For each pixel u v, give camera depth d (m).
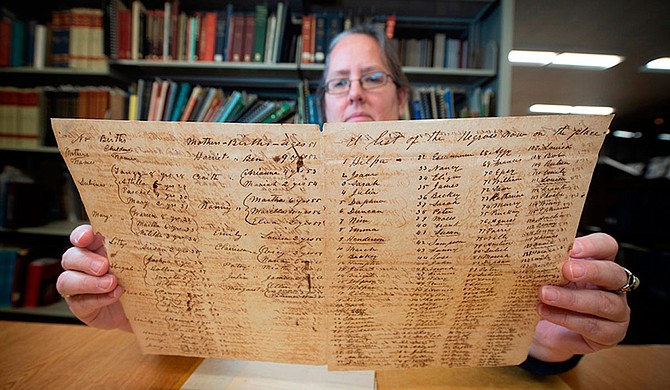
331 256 0.31
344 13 1.54
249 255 0.31
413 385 0.39
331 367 0.37
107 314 0.40
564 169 0.27
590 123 0.26
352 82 0.97
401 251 0.30
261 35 1.36
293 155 0.27
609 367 0.45
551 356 0.40
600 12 1.84
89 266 0.33
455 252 0.30
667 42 2.24
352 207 0.29
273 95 1.60
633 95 3.43
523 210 0.28
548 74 2.87
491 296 0.33
